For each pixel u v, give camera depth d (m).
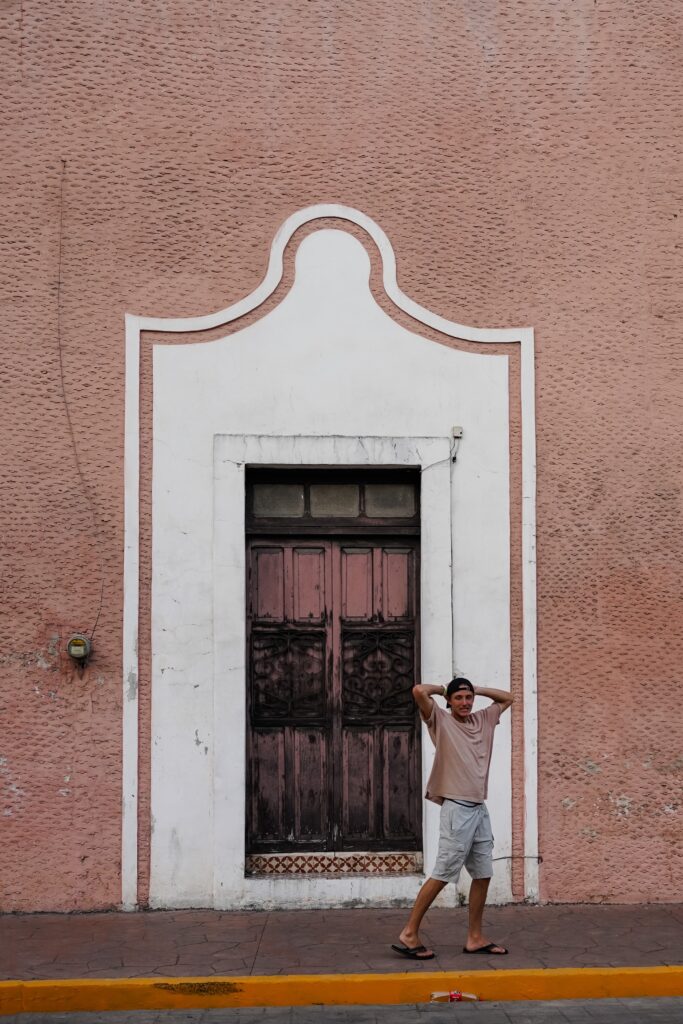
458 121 7.84
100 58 7.71
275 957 6.43
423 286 7.75
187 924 7.09
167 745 7.46
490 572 7.66
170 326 7.62
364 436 7.67
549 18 7.92
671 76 7.92
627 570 7.68
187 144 7.71
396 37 7.87
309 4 7.85
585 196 7.83
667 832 7.59
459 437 7.70
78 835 7.39
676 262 7.82
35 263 7.59
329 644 7.81
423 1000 6.04
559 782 7.58
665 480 7.73
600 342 7.77
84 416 7.55
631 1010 5.91
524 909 7.44
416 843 7.75
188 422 7.61
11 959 6.40
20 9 7.70
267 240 7.72
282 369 7.67
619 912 7.36
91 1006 5.96
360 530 7.83
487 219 7.80
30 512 7.49
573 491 7.70
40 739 7.42
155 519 7.55
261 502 7.84
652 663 7.65
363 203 7.77
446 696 6.63
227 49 7.78
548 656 7.63
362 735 7.80
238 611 7.54
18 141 7.64
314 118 7.79
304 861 7.66
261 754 7.75
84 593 7.48
